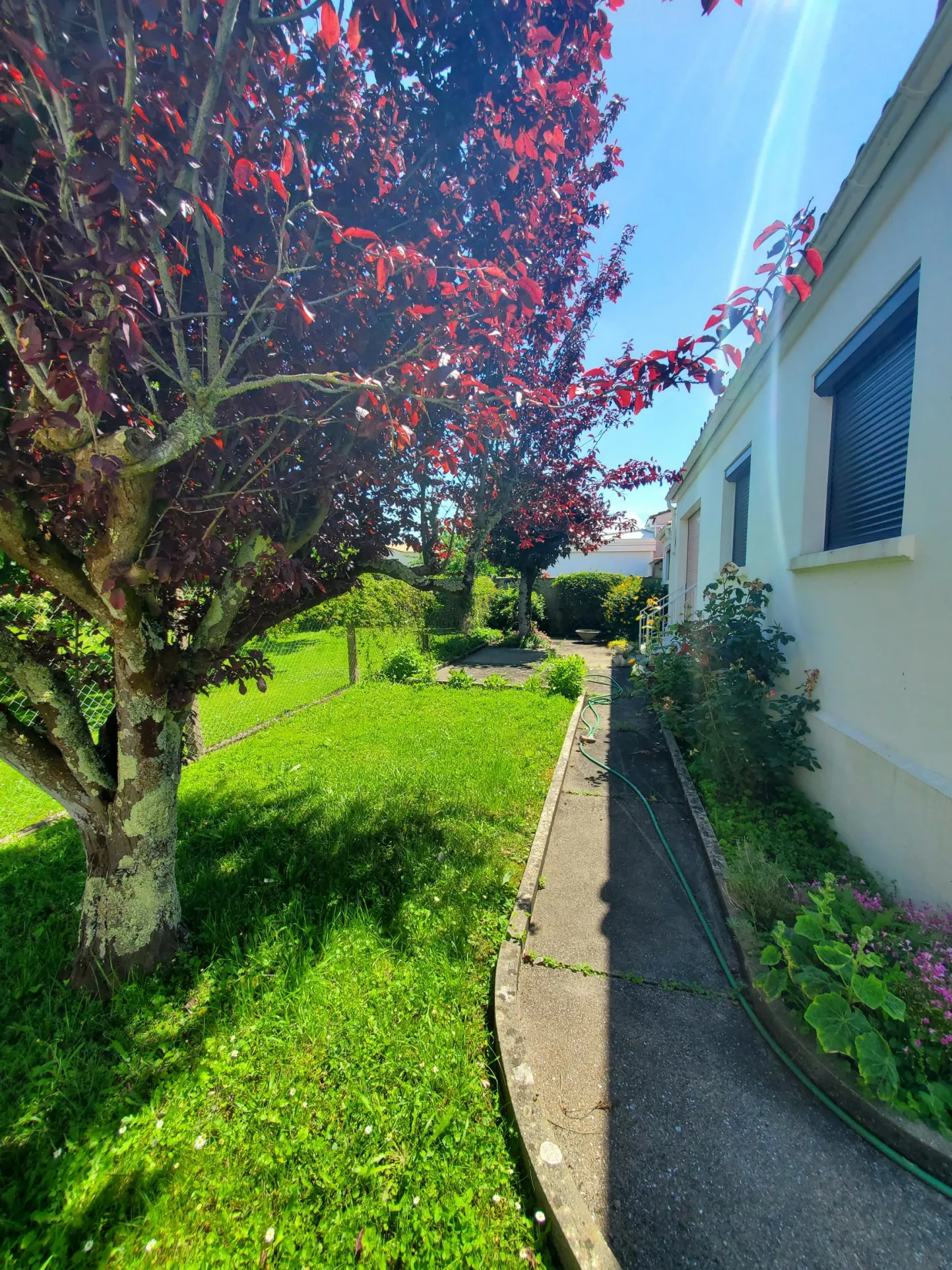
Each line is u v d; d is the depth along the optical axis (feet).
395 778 13.89
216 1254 4.26
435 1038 6.13
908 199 7.75
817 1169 4.87
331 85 5.95
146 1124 5.29
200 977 7.20
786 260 5.06
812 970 6.12
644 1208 4.61
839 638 10.11
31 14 3.60
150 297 4.70
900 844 8.13
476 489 10.86
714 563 20.30
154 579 6.15
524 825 11.46
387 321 7.13
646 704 22.24
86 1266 4.23
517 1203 4.57
